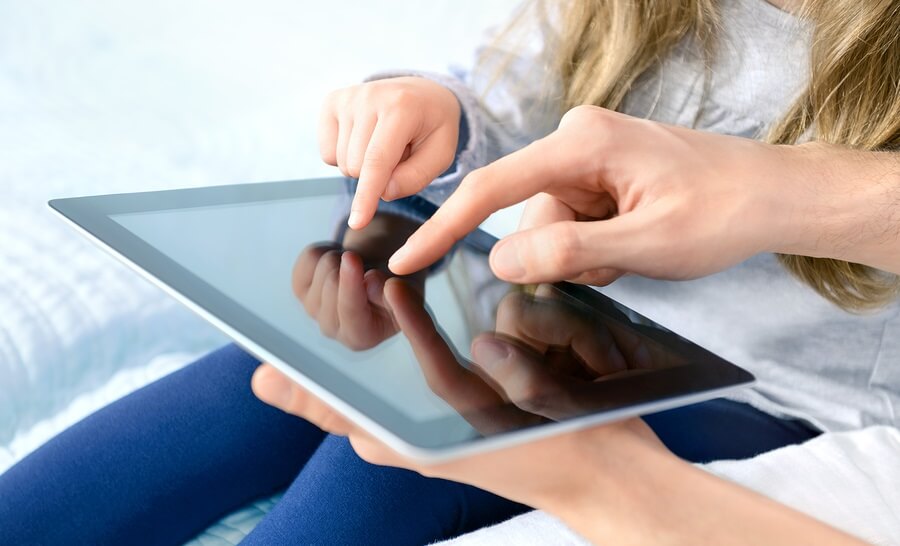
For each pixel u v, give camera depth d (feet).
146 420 2.37
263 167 4.51
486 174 1.69
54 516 2.17
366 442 1.39
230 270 1.71
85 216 1.84
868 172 1.81
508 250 1.61
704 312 2.35
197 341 3.66
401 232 2.04
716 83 2.44
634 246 1.59
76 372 3.43
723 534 1.37
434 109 2.31
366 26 5.43
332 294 1.65
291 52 5.32
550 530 1.59
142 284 3.85
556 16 2.82
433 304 1.67
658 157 1.66
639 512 1.39
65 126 4.69
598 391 1.39
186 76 5.15
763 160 1.76
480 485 1.41
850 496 1.77
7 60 5.15
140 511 2.26
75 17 5.46
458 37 5.30
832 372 2.29
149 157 4.51
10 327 3.49
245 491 2.44
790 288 2.27
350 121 2.26
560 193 1.85
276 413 2.45
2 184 4.19
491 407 1.27
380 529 1.88
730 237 1.64
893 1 2.07
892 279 2.16
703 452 2.14
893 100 2.10
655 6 2.44
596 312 1.74
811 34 2.30
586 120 1.71
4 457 3.08
